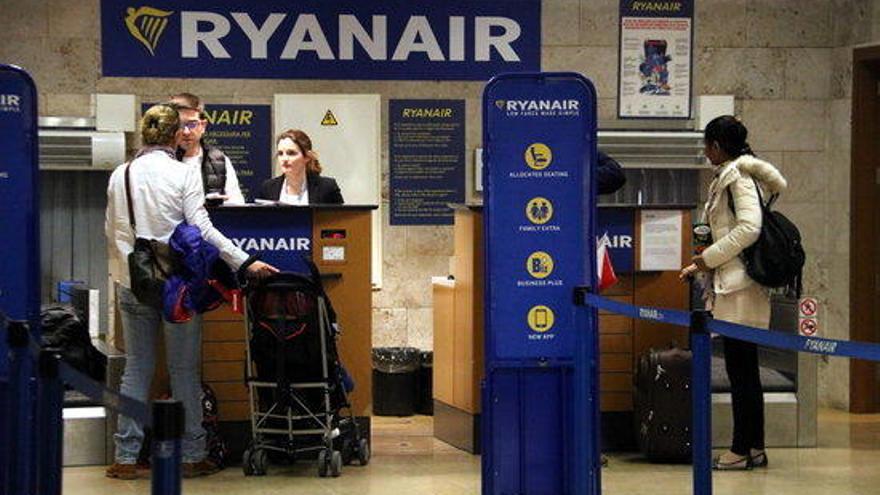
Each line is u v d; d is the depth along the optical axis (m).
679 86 10.34
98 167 9.73
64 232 9.95
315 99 10.09
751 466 7.66
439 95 10.23
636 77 10.32
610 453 8.12
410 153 10.23
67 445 7.57
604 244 7.51
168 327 7.06
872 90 10.03
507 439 6.25
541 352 6.21
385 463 7.75
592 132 6.14
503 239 6.15
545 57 10.29
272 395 7.32
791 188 10.46
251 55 10.04
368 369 7.77
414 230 10.28
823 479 7.38
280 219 7.60
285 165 8.35
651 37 10.33
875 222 10.05
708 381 4.85
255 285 7.12
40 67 9.87
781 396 8.39
